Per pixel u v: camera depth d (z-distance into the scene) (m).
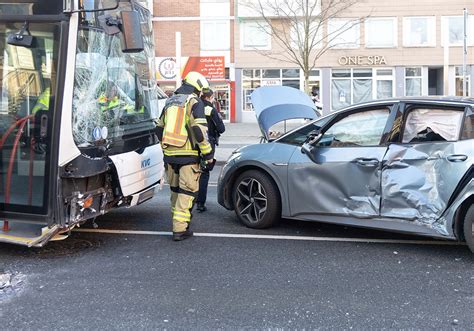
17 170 5.12
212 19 29.97
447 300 4.21
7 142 5.14
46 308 4.12
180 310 4.07
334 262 5.16
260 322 3.85
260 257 5.34
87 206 5.28
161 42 30.31
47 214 5.02
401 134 5.40
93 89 5.29
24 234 5.26
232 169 6.48
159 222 6.88
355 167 5.54
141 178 6.09
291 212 6.05
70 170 5.00
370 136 5.59
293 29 26.33
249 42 29.95
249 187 6.39
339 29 28.86
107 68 5.55
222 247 5.70
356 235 6.11
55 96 4.96
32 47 4.99
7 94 5.11
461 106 5.14
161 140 5.93
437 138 5.20
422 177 5.19
